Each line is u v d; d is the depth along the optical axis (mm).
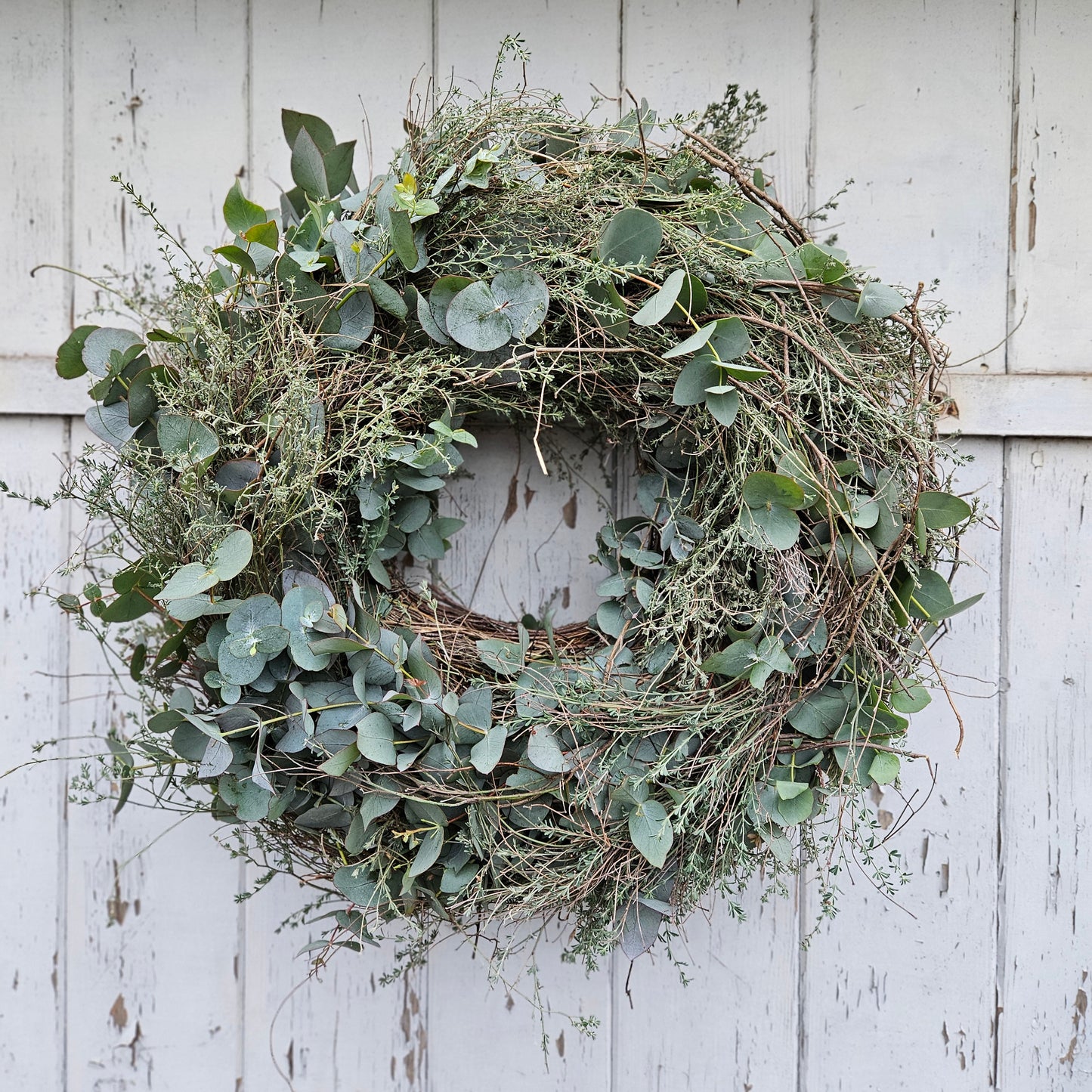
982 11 672
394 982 682
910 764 677
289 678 566
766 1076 676
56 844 687
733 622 585
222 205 682
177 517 561
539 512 681
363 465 558
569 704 577
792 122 675
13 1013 688
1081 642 673
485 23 676
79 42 684
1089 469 673
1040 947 674
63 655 687
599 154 597
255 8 681
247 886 685
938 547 599
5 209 686
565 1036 678
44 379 680
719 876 594
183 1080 684
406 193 561
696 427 593
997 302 674
